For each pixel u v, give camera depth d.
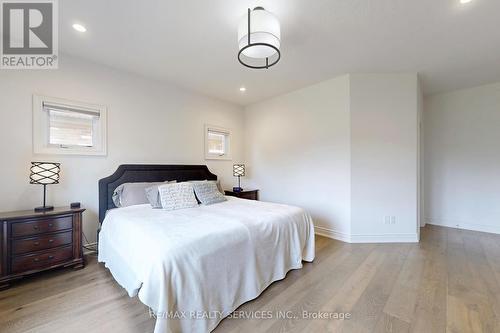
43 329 1.49
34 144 2.45
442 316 1.62
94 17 2.00
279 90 3.90
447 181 4.09
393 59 2.79
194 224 1.89
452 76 3.31
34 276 2.19
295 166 3.94
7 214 2.12
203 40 2.37
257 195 4.50
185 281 1.43
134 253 1.68
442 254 2.77
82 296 1.87
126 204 2.72
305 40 2.37
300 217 2.53
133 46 2.49
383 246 3.06
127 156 3.14
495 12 1.91
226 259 1.68
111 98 3.00
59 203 2.61
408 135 3.20
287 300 1.84
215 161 4.31
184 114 3.81
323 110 3.54
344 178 3.31
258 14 1.68
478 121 3.78
